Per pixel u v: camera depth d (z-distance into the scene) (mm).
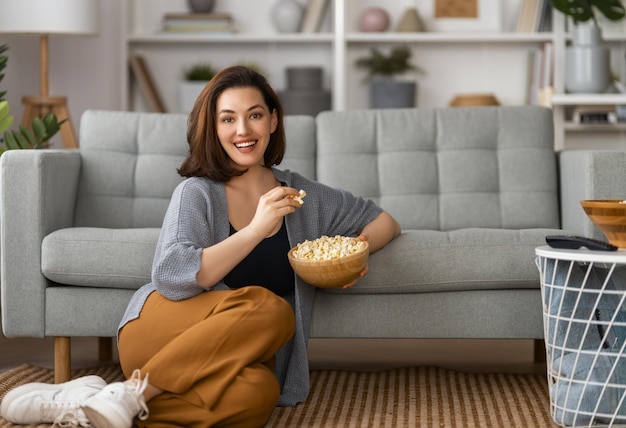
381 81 5086
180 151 3385
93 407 2117
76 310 2766
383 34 5098
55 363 2832
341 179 3385
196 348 2229
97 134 3355
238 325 2246
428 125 3439
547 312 2400
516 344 3654
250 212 2566
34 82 4934
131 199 3326
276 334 2303
